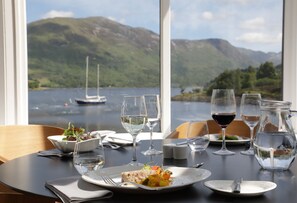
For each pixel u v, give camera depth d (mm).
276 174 1343
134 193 1097
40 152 1765
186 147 1609
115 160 1592
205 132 1804
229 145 1928
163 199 1066
